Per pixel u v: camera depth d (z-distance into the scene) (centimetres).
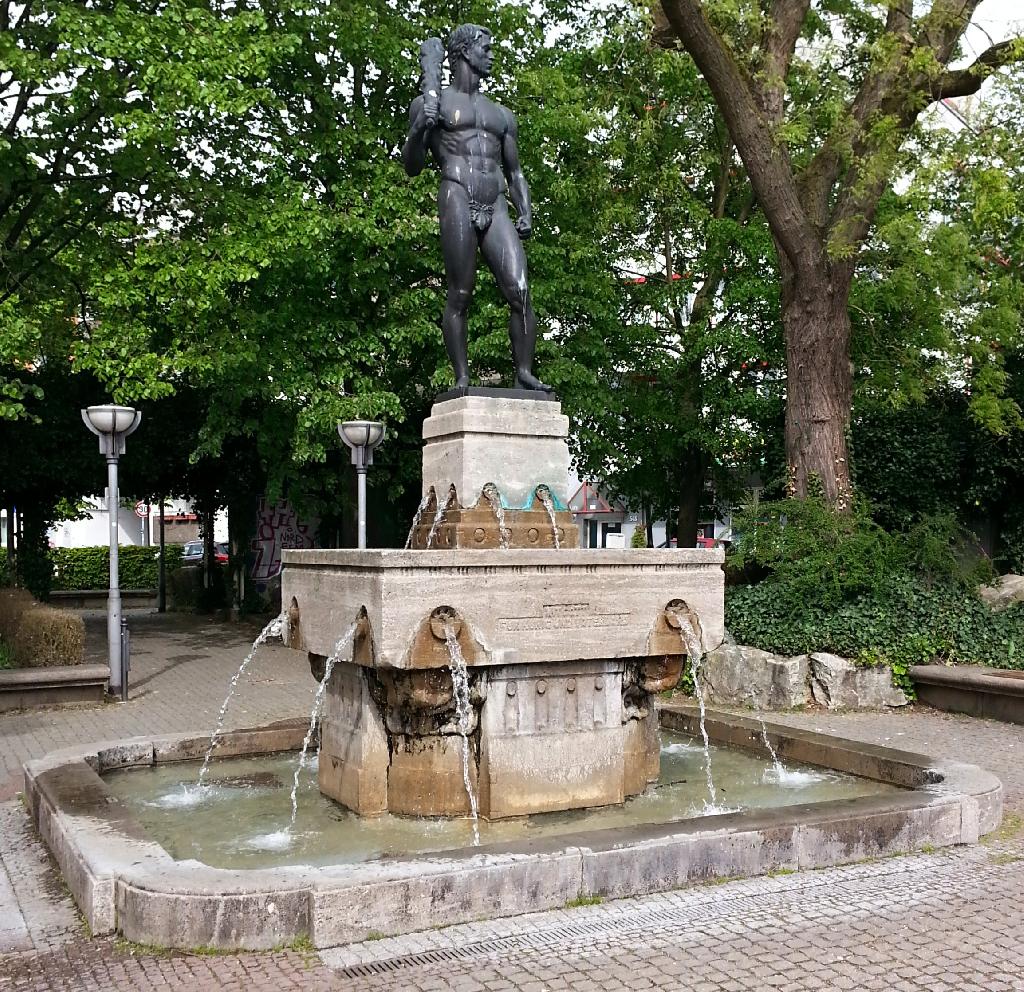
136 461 2358
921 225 1578
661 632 681
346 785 678
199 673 1622
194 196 1648
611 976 429
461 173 780
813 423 1511
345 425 1611
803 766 813
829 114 1484
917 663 1240
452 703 638
